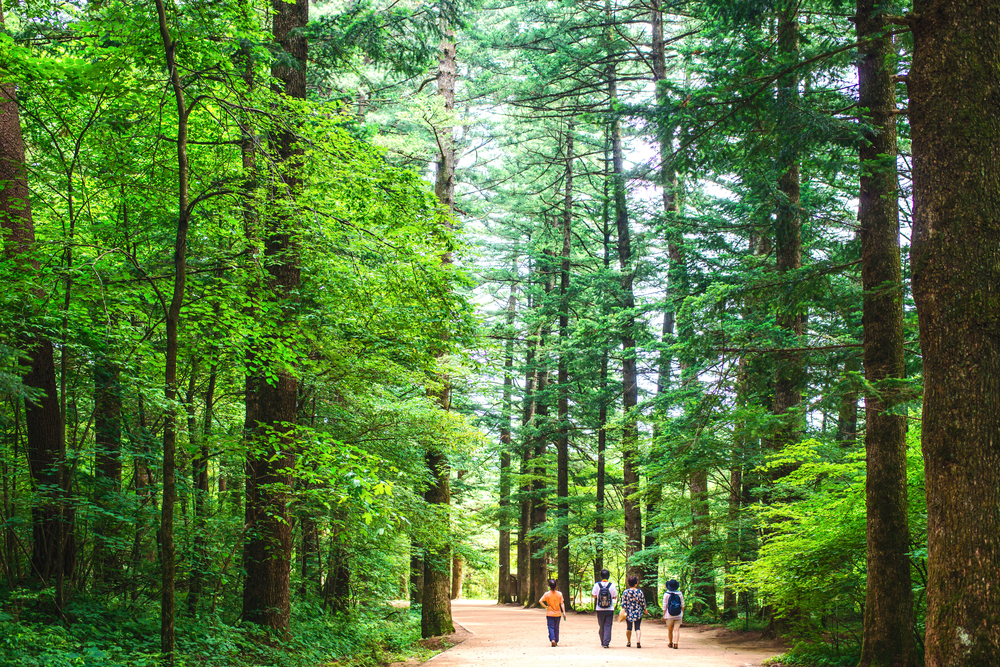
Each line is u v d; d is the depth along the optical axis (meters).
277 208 8.90
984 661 4.76
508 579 35.94
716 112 8.88
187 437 10.52
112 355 7.90
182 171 7.10
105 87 7.76
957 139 5.39
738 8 9.57
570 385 28.83
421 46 13.64
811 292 10.09
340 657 11.03
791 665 10.53
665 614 13.79
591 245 33.88
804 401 14.41
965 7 5.50
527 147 33.47
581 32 26.17
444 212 9.75
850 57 8.81
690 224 19.84
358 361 11.05
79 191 9.52
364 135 12.95
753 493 15.50
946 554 5.08
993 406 5.04
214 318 8.28
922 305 5.48
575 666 10.41
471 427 13.80
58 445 8.41
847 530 9.84
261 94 8.53
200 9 7.25
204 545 9.95
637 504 22.08
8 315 6.91
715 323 10.91
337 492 7.87
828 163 9.29
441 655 12.60
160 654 6.86
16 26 11.52
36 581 7.96
